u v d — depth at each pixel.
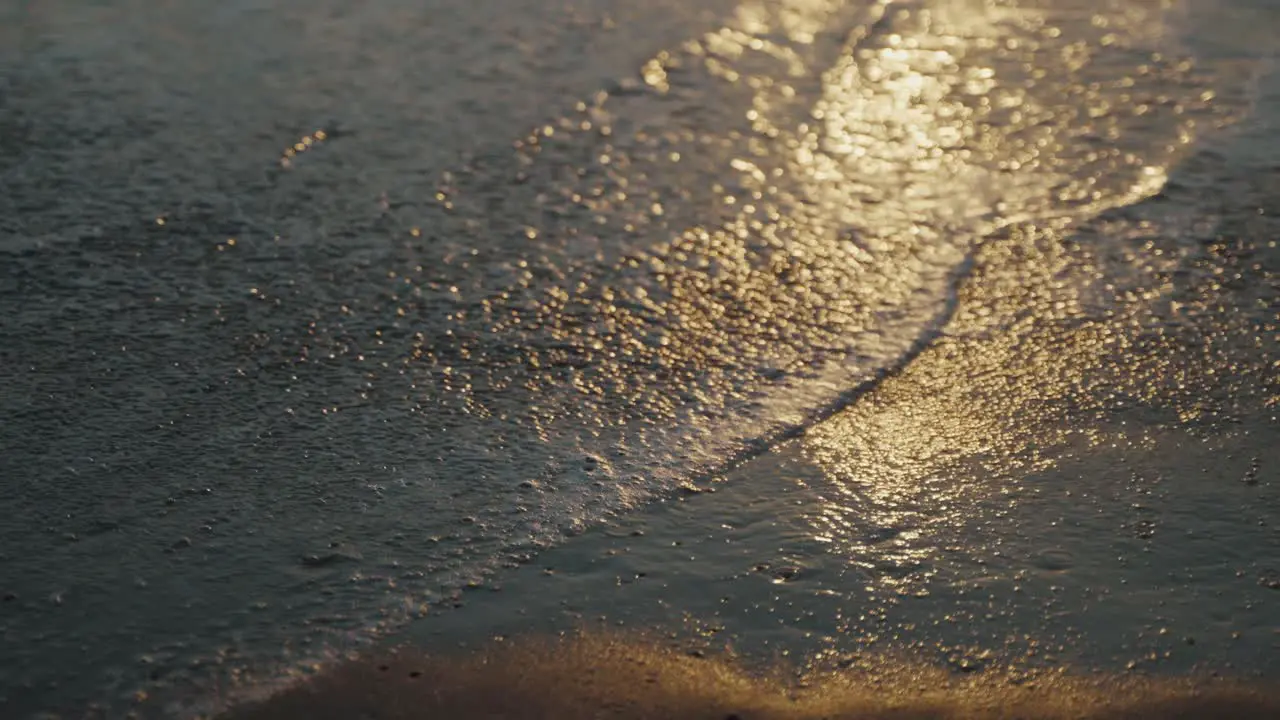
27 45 5.59
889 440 3.11
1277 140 4.83
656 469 2.97
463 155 4.71
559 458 3.01
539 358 3.46
